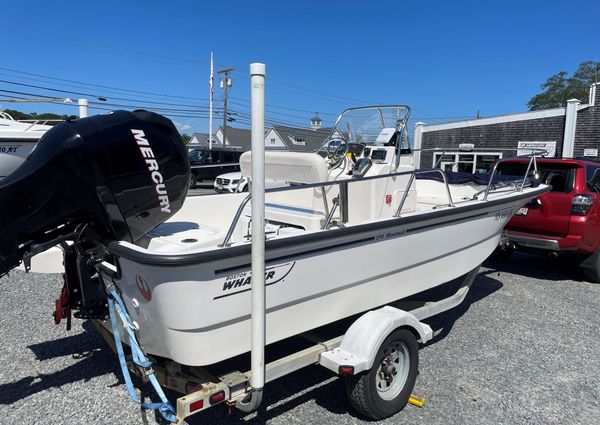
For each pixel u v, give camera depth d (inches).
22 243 93.3
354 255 116.7
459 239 155.6
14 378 129.7
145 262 83.2
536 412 119.0
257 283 85.0
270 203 160.6
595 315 191.2
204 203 158.1
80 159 93.8
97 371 134.4
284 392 126.2
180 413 86.1
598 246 229.5
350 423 112.4
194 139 2281.0
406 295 140.4
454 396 126.0
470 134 690.8
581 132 584.4
